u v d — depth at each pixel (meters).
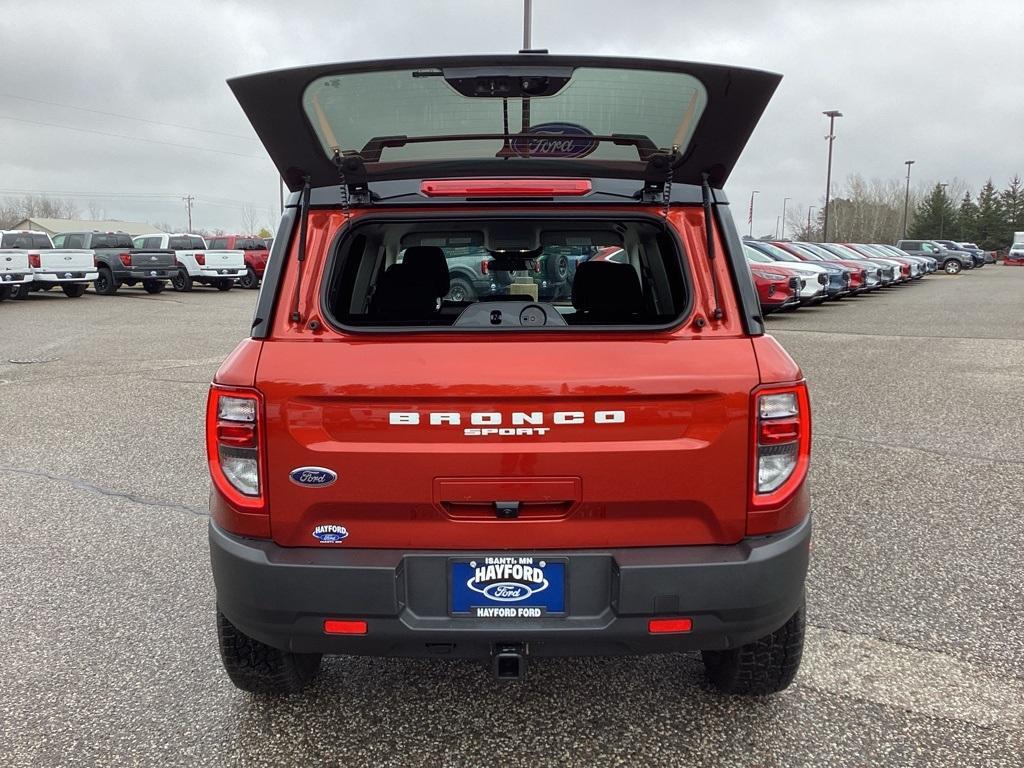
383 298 3.38
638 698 2.97
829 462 5.93
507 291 4.12
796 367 2.37
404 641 2.31
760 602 2.29
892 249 35.84
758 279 16.03
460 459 2.25
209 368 10.77
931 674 3.10
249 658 2.75
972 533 4.52
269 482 2.30
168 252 26.80
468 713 2.89
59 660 3.28
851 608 3.64
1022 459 5.97
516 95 2.42
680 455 2.26
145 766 2.61
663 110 2.42
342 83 2.35
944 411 7.59
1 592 3.92
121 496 5.39
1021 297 23.28
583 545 2.31
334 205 2.55
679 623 2.28
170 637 3.47
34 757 2.65
